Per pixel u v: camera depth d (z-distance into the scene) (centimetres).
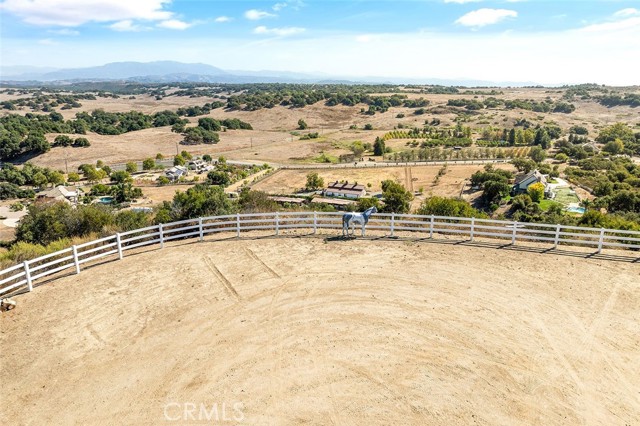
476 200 6544
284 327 1245
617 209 5166
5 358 1124
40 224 2445
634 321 1269
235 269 1642
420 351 1130
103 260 1750
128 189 7612
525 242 1914
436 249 1827
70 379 1048
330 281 1529
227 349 1148
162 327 1255
